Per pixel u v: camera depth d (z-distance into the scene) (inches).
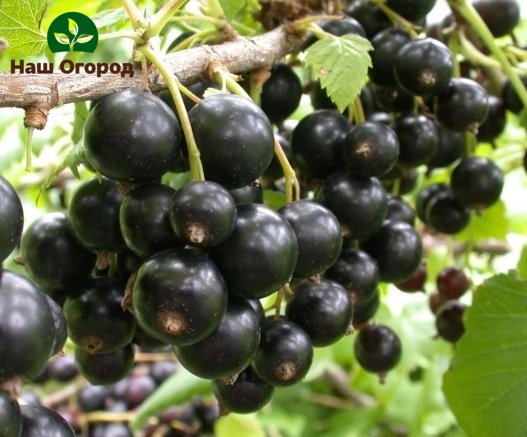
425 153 7.9
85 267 6.5
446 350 12.1
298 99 8.0
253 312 5.8
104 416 11.6
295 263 5.8
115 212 6.3
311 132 7.3
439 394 12.4
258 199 6.6
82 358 6.7
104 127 5.7
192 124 5.8
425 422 12.5
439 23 9.1
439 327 9.3
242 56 7.1
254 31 8.3
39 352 4.8
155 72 6.2
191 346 5.7
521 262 8.3
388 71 7.9
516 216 11.9
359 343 8.1
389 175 8.1
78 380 12.4
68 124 9.2
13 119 11.0
